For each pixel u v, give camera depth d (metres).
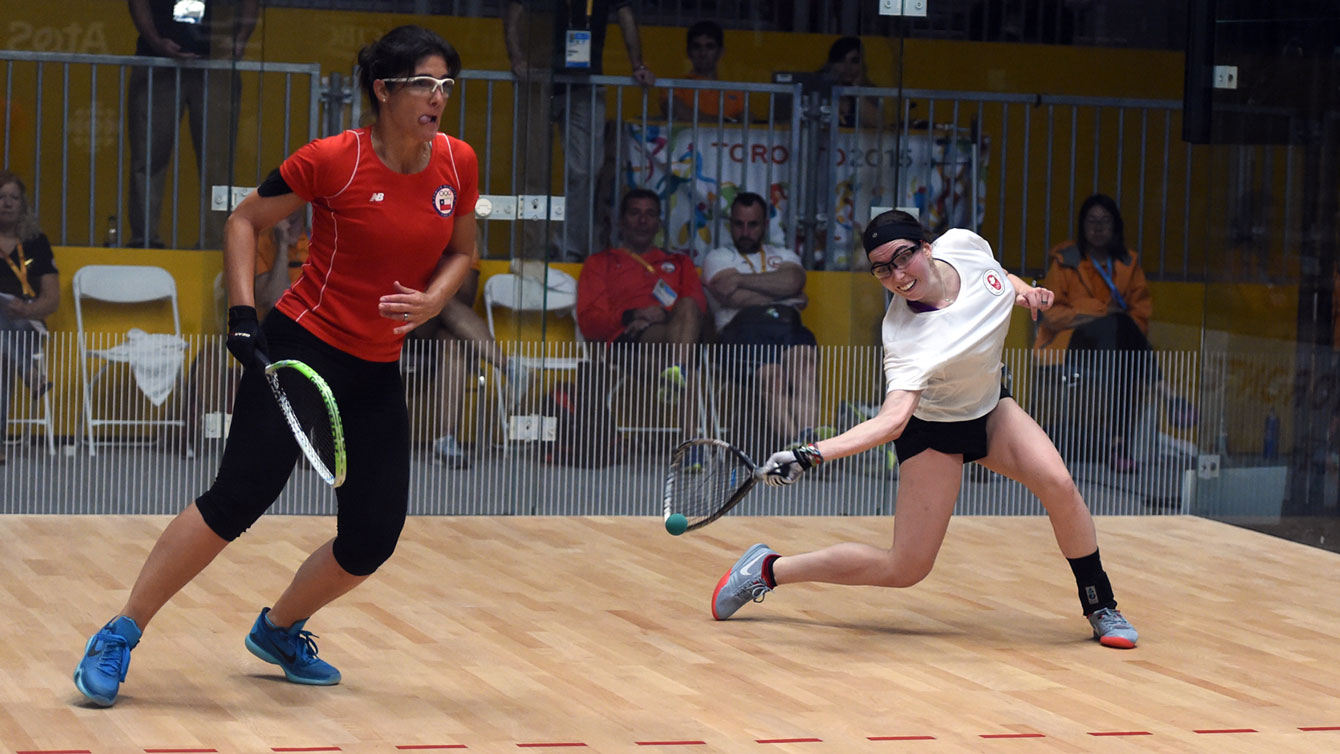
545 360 9.15
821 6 9.24
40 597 6.54
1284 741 5.06
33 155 8.55
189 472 8.82
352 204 4.88
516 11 8.95
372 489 5.07
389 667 5.62
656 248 9.22
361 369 5.04
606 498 9.25
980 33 9.36
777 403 9.38
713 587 7.26
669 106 9.16
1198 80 9.45
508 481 9.14
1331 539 8.74
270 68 8.76
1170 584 7.71
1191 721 5.27
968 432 6.36
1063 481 6.30
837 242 9.38
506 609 6.64
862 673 5.77
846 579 6.48
